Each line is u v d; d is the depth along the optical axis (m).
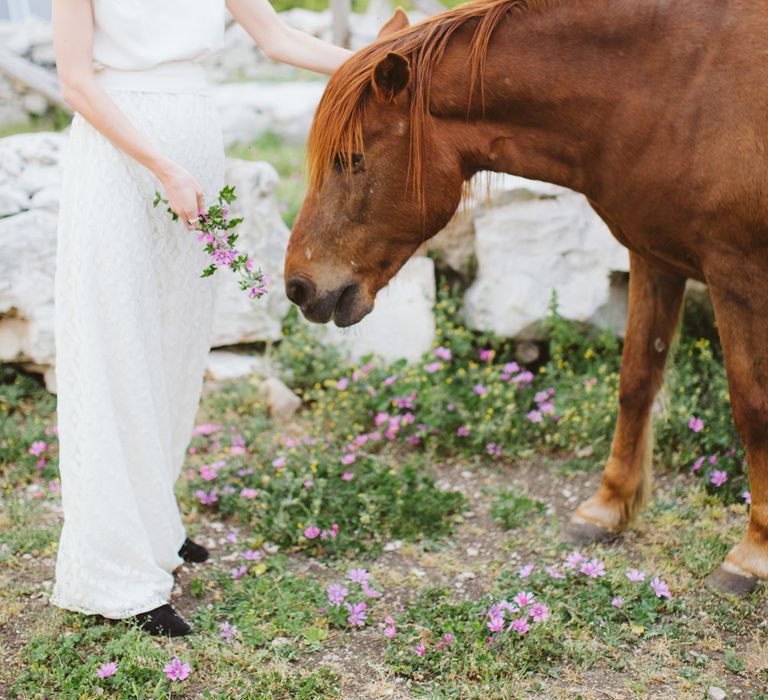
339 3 5.82
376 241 2.54
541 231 4.46
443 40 2.47
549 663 2.48
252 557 3.06
